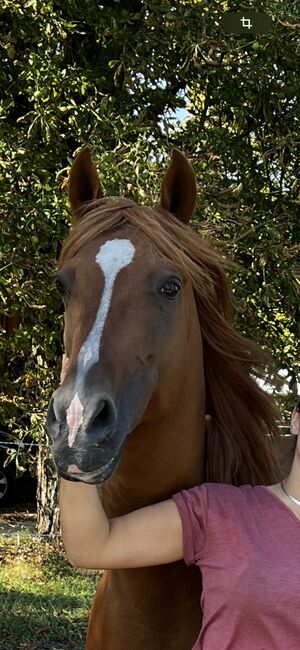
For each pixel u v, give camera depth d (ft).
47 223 16.29
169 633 5.93
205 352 6.33
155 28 18.17
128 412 4.95
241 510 5.24
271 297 16.93
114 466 4.75
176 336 5.48
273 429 6.57
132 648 6.02
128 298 5.17
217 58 18.19
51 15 16.40
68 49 19.75
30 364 20.65
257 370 6.54
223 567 5.08
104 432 4.58
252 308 17.90
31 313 18.04
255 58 18.39
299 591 4.88
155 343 5.25
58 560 21.11
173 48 18.43
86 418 4.51
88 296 5.19
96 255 5.36
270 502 5.30
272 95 18.98
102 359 4.87
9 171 16.44
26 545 22.50
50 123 16.44
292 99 19.90
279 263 17.29
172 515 5.34
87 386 4.66
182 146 18.31
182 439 5.83
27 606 16.92
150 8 18.13
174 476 5.87
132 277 5.24
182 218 6.20
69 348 5.28
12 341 18.66
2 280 15.97
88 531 5.23
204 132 18.34
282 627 4.89
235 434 6.38
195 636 5.92
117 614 6.04
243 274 17.15
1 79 18.07
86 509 5.22
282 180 19.43
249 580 4.95
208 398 6.43
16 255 16.14
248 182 18.70
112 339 4.99
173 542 5.34
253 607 4.91
